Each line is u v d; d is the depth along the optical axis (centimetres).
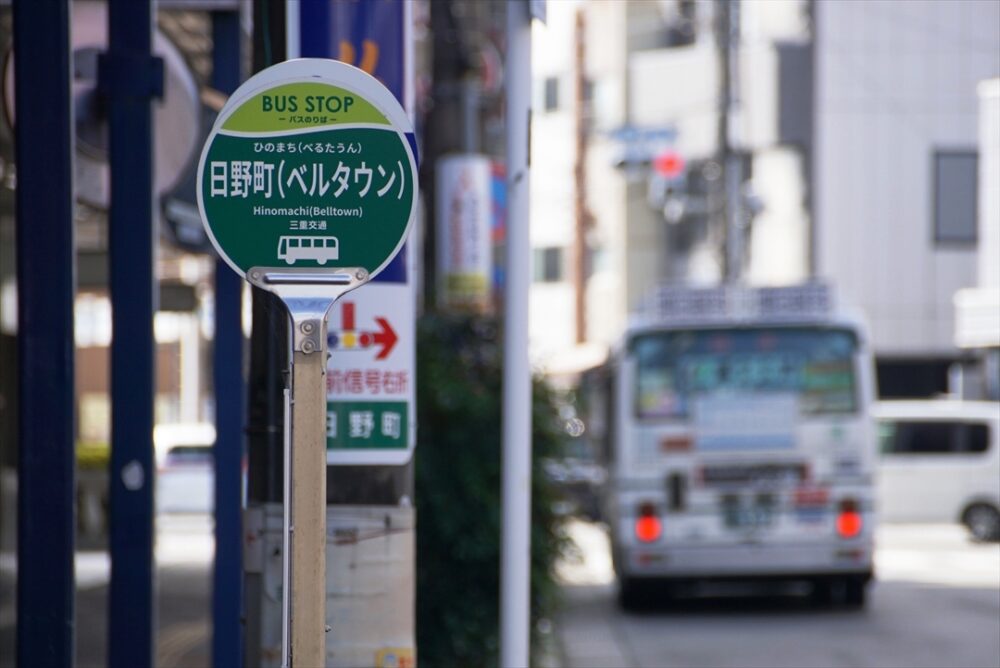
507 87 1371
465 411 2039
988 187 6631
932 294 7538
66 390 1312
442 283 2900
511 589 1341
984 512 5362
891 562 4616
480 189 2884
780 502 3338
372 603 1227
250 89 923
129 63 1552
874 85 7575
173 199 2333
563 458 2131
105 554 4506
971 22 7550
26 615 1300
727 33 6216
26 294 1313
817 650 2817
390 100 930
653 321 3400
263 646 1182
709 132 7906
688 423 3362
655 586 3481
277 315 955
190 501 5875
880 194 7562
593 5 8750
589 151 8750
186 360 8312
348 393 1242
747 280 7800
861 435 3341
